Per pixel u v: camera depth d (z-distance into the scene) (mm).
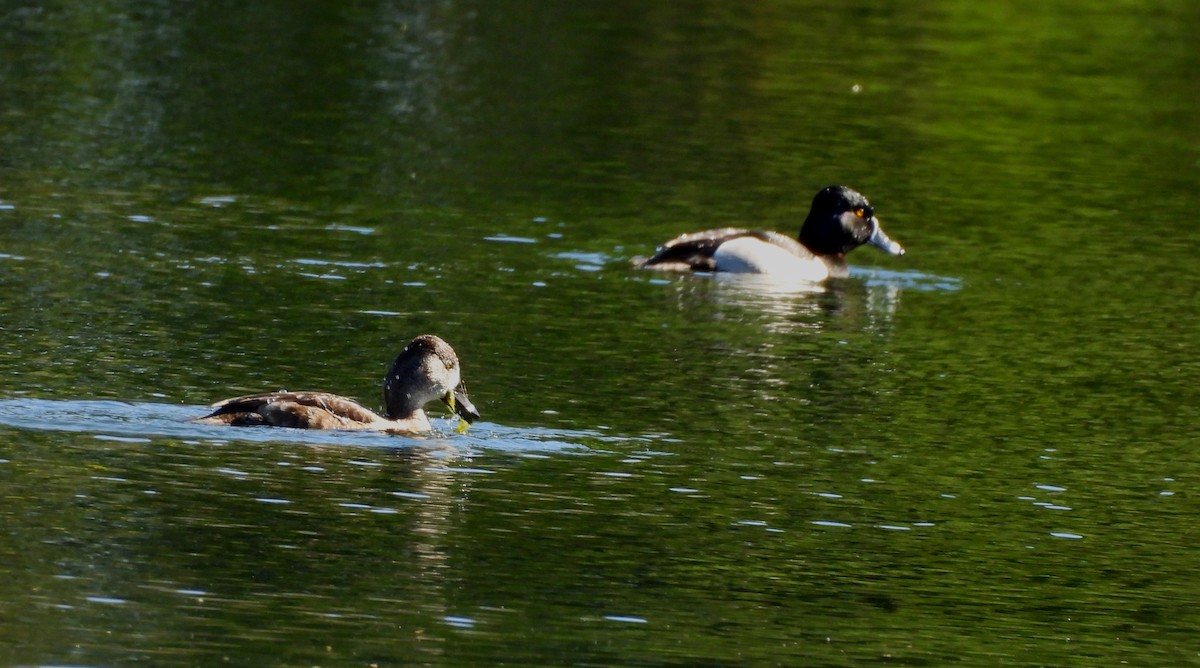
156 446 14656
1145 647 12273
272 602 11742
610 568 12930
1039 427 17703
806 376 19234
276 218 25250
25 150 28250
